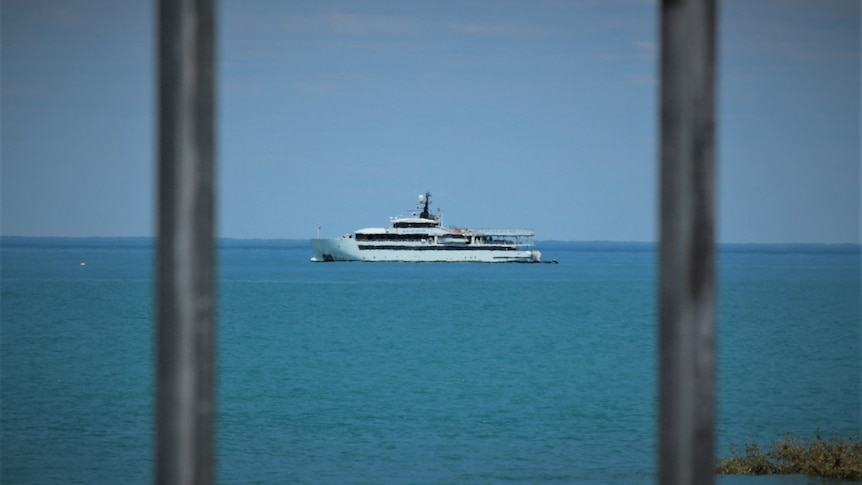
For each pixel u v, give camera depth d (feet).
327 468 376.07
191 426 54.60
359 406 548.31
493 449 415.23
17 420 487.61
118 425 474.08
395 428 473.26
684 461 55.77
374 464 383.86
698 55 55.72
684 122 55.57
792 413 512.22
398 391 617.21
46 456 397.39
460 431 465.06
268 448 419.13
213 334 55.11
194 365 54.54
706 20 55.88
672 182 56.08
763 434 446.60
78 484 345.51
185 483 54.54
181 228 53.88
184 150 53.72
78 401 556.10
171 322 54.19
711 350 56.13
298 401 568.82
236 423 487.20
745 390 614.34
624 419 503.20
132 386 622.54
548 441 435.53
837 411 517.96
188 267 54.13
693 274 55.72
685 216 55.62
